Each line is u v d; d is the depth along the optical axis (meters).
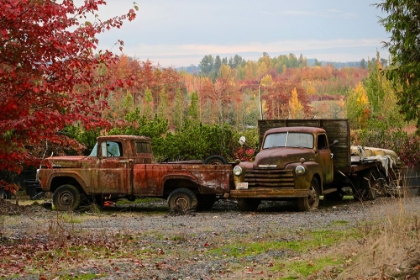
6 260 10.91
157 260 11.06
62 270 10.20
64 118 12.13
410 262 8.84
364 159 22.22
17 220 17.09
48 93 12.12
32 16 11.38
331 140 21.39
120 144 20.16
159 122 29.03
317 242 12.27
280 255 11.23
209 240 13.12
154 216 18.50
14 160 12.53
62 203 20.33
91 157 20.25
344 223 14.96
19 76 11.37
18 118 11.73
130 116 28.78
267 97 136.25
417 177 24.17
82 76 12.42
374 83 75.44
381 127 34.97
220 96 106.44
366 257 9.34
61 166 20.41
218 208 20.83
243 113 94.25
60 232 13.58
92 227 15.47
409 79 17.95
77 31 12.11
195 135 27.66
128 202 23.25
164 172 19.52
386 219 12.41
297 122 21.81
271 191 18.61
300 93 142.88
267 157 19.03
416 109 18.03
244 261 10.79
